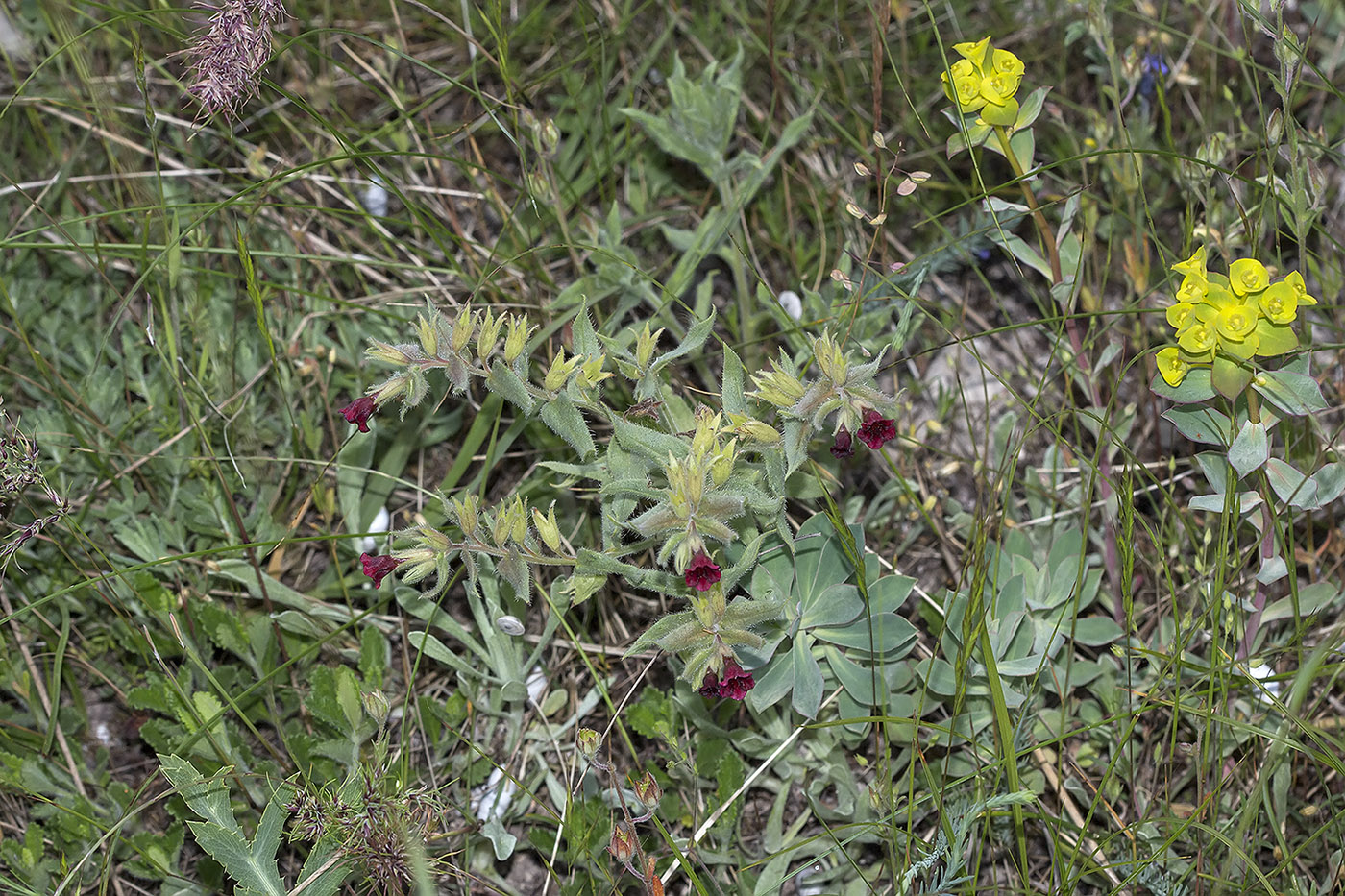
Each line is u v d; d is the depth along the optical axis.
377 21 3.98
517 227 3.41
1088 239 3.14
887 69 3.83
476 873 2.79
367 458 3.23
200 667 2.73
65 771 2.88
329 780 2.58
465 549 2.39
